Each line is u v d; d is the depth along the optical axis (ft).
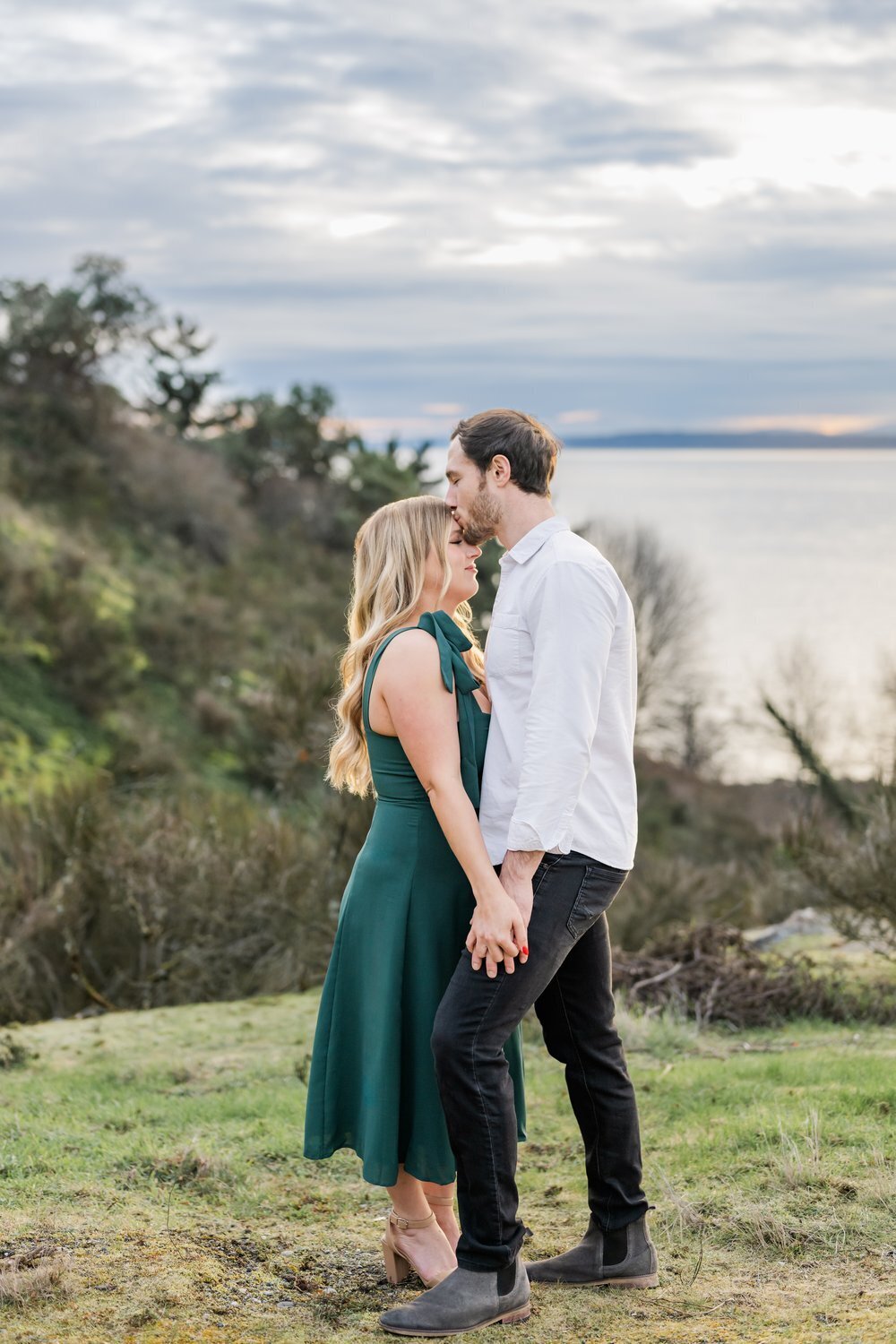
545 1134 12.07
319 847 23.84
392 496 77.46
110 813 24.66
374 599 8.70
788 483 634.84
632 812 8.23
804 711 50.03
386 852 8.31
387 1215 9.44
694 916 27.45
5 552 60.13
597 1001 8.41
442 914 8.30
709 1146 10.91
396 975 8.21
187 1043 16.30
